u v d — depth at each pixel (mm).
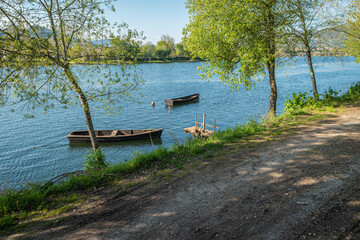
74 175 7852
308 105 14430
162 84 62031
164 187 6527
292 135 9742
